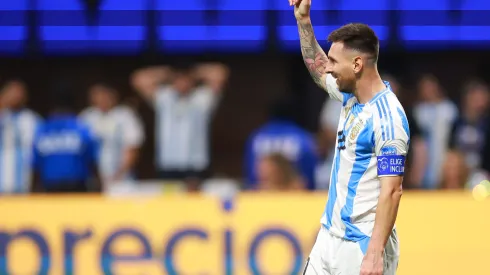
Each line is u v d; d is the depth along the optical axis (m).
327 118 35.41
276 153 31.58
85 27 37.31
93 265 26.75
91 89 40.94
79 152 32.00
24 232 26.91
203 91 36.50
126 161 36.38
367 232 16.95
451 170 32.62
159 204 26.91
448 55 42.34
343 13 36.72
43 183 32.28
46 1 37.22
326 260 17.52
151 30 37.44
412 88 40.19
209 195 27.39
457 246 26.55
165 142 36.03
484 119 35.50
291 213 26.80
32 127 35.41
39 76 43.28
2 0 37.09
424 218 26.67
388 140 16.47
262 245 26.67
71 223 26.88
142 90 37.38
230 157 43.66
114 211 26.94
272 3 37.28
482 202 26.69
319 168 34.69
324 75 18.45
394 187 16.44
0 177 35.03
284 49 37.34
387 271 17.53
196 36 37.44
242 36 37.38
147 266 26.72
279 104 32.25
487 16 37.16
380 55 41.94
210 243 26.73
